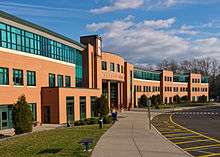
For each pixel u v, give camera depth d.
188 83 125.00
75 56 55.47
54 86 44.84
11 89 35.78
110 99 76.00
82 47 57.47
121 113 64.69
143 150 18.38
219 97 141.25
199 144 22.44
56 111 41.69
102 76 64.75
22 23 37.62
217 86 147.38
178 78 119.75
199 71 165.75
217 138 25.88
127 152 17.67
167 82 110.94
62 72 49.34
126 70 81.06
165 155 17.00
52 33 45.06
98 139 23.09
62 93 42.50
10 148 19.78
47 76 44.47
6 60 35.03
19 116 28.84
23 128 28.89
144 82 95.69
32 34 40.78
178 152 17.89
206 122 43.97
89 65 58.59
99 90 55.78
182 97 119.56
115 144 20.55
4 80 34.91
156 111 74.12
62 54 49.62
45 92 42.22
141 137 24.52
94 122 39.72
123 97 81.50
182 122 43.81
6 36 35.28
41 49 42.94
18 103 29.28
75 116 46.28
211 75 160.25
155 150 18.44
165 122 43.38
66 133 27.28
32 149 19.08
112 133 27.30
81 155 16.64
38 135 26.03
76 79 56.03
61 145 20.27
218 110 80.56
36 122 38.59
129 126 35.12
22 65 38.12
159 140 22.75
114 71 71.25
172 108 87.56
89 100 51.50
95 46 60.34
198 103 111.94
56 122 41.62
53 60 46.34
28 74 39.69
